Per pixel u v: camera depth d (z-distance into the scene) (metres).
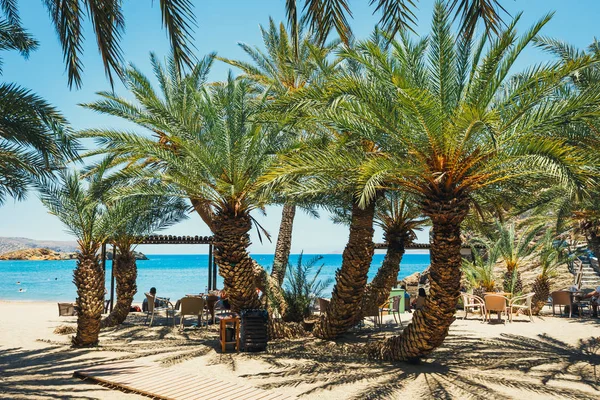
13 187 10.35
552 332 12.84
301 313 13.59
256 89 17.92
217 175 11.21
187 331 13.56
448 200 8.31
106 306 17.91
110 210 11.98
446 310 8.44
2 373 8.23
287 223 16.27
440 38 8.24
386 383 7.75
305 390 7.36
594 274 20.55
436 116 7.54
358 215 11.52
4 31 9.52
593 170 7.11
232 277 11.44
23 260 122.69
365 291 12.84
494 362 9.31
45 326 14.88
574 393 7.18
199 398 6.69
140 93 11.41
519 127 8.02
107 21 4.99
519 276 18.02
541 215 18.38
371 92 8.33
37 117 8.13
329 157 9.05
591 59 7.29
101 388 7.32
